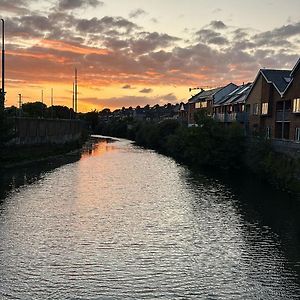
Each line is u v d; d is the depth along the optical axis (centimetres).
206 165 4766
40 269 1502
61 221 2145
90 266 1538
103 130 14862
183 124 7388
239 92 6606
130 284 1388
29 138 4953
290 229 2041
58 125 6078
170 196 2842
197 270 1515
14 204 2514
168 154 6412
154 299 1284
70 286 1367
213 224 2122
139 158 5691
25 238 1853
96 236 1900
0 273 1460
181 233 1962
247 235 1938
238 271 1512
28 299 1271
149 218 2233
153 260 1608
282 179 3153
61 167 4381
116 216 2266
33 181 3388
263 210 2423
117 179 3616
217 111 7019
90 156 5844
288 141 3416
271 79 4409
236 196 2841
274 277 1463
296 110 3772
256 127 4762
